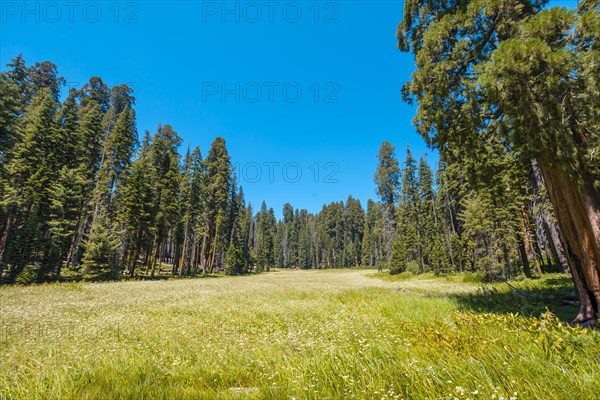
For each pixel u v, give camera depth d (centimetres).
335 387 343
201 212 4981
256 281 3138
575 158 530
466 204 2591
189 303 1285
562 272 1873
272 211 11706
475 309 895
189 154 5144
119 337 693
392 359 411
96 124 3944
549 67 511
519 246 2289
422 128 858
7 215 2894
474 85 682
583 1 555
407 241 4459
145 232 3669
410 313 894
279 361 470
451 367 351
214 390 379
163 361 501
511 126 629
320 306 1169
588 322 616
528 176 1155
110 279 2988
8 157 2770
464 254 3225
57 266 2920
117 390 341
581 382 290
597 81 470
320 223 11725
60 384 352
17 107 2553
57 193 2931
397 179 5275
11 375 416
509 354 387
